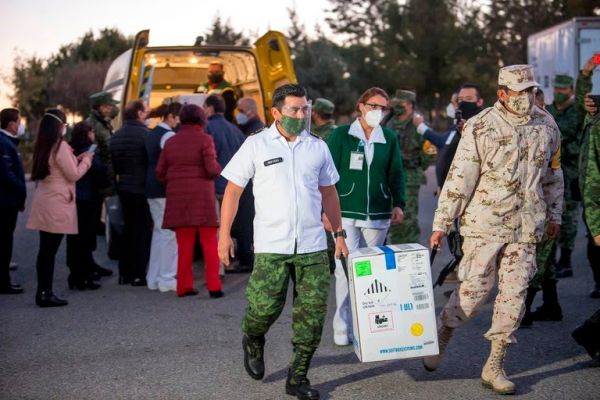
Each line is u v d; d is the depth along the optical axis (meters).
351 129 6.18
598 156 5.45
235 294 8.18
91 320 7.17
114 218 9.80
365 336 4.86
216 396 5.08
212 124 9.05
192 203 7.82
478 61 41.75
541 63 17.31
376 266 4.87
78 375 5.56
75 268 8.55
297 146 5.00
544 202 5.04
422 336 4.90
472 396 4.96
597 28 15.14
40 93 40.69
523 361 5.64
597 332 5.43
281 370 5.58
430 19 42.41
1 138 8.26
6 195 8.29
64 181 7.70
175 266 8.47
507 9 38.59
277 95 4.98
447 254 10.23
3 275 8.45
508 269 4.97
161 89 12.37
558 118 8.26
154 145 8.31
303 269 4.96
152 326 6.90
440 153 7.73
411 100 8.09
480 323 6.70
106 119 9.28
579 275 8.64
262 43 10.84
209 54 11.02
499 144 4.89
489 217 4.93
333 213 5.21
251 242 9.48
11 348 6.29
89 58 44.34
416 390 5.10
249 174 5.00
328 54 40.47
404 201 6.32
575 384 5.14
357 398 4.98
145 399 5.05
